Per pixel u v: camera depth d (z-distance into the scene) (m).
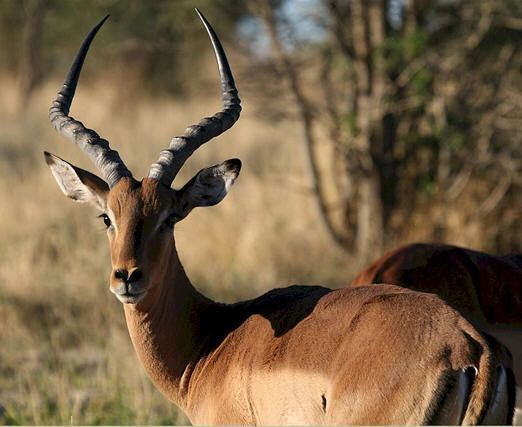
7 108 79.19
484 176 35.62
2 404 23.28
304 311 14.93
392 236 34.62
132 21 42.41
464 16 34.81
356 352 13.48
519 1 33.94
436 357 12.76
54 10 64.25
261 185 39.56
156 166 16.19
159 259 15.40
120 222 15.41
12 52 90.88
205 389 15.87
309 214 37.47
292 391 14.16
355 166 35.03
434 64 34.25
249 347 15.32
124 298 15.02
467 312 19.14
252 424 15.05
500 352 12.93
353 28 34.84
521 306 19.30
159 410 22.55
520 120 34.34
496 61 35.72
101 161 16.47
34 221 36.44
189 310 16.55
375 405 12.88
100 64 79.12
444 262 19.55
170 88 77.81
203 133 16.77
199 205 16.33
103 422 21.58
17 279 30.58
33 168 47.53
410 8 34.56
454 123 34.66
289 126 51.03
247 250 34.22
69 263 32.31
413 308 13.62
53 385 24.17
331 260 33.94
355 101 35.12
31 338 28.00
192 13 39.00
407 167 35.34
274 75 35.62
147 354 16.36
